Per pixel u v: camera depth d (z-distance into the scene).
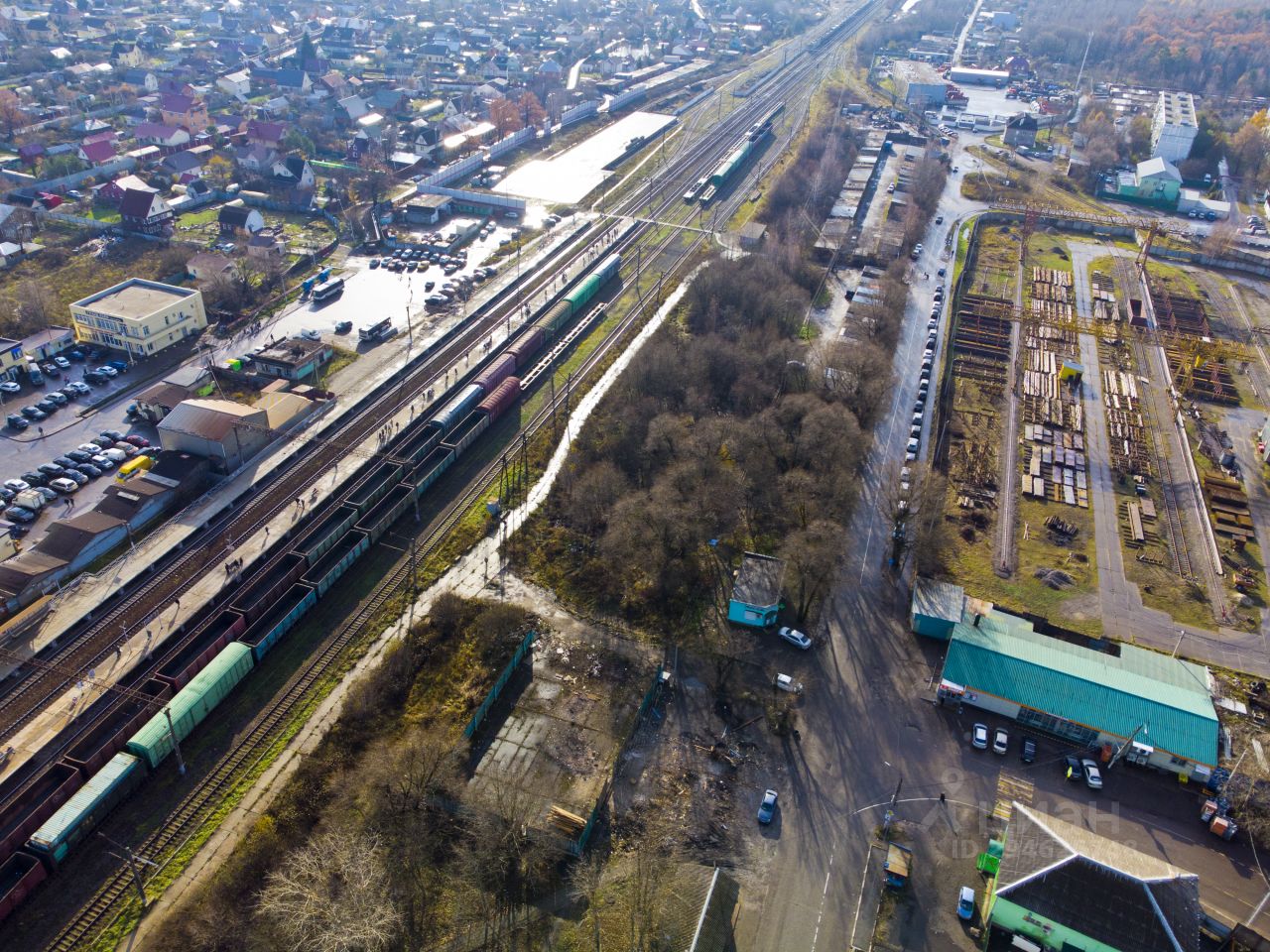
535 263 198.25
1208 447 144.88
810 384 144.12
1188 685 96.88
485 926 72.56
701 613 106.25
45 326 155.25
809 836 81.44
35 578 100.44
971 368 165.62
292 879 71.44
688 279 190.25
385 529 116.50
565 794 82.38
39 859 73.75
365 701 90.38
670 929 70.94
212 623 98.38
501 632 98.69
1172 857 81.12
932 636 103.94
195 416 123.81
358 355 157.25
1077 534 124.25
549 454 134.00
